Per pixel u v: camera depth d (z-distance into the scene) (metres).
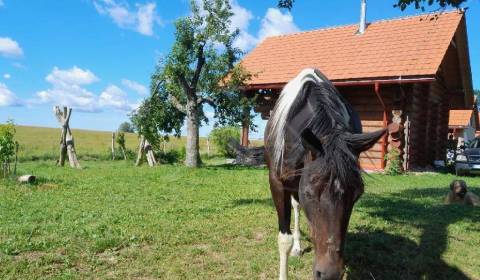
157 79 18.42
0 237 6.17
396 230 7.10
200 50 16.88
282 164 4.11
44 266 5.07
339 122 3.68
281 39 23.09
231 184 12.35
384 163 17.14
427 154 20.39
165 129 19.34
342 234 3.19
